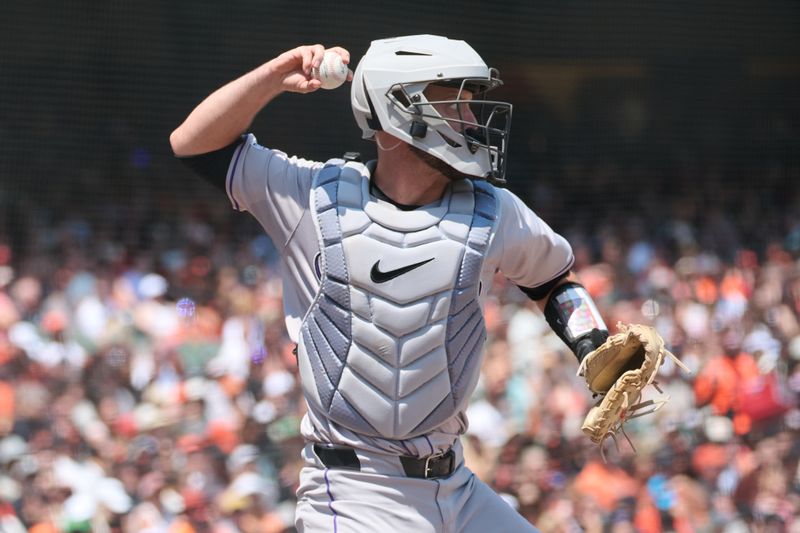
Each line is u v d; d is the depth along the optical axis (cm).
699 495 2342
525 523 1048
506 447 2373
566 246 1034
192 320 2777
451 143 956
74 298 2831
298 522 1021
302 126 4547
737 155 5000
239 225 3847
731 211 4325
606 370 1007
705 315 3106
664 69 5038
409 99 945
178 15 4488
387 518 969
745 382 2602
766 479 2395
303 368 982
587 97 5016
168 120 4478
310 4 4578
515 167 4891
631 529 2278
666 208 4425
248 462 2300
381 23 4691
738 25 5066
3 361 2481
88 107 4378
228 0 4544
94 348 2584
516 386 2497
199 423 2352
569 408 2458
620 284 3403
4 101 4316
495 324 2742
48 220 3866
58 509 2173
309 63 951
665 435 2452
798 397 2588
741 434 2500
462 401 980
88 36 4412
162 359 2556
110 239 3647
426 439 973
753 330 2961
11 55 4347
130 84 4450
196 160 1012
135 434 2319
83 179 4234
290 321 1002
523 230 995
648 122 5025
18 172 4228
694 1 5044
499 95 4931
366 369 948
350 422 961
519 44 4956
